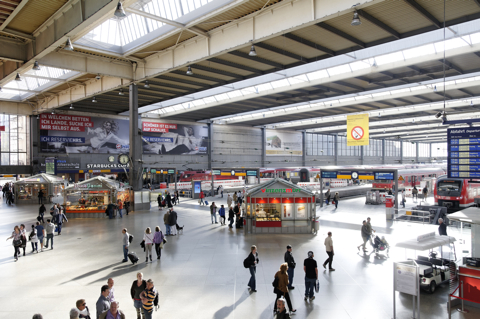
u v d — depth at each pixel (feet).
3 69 74.43
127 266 39.99
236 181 161.07
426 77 95.09
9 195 105.91
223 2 52.70
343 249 46.98
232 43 62.39
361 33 64.59
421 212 73.05
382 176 78.02
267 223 58.34
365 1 44.70
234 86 113.39
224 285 33.37
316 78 102.27
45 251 47.42
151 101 132.98
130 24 70.54
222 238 54.80
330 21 59.11
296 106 145.38
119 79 93.56
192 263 40.93
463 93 116.26
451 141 43.21
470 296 28.12
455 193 80.18
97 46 71.20
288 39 67.31
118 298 30.32
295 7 52.47
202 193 101.76
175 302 29.25
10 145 131.64
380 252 44.98
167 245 50.31
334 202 98.99
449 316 25.66
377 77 97.81
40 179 109.40
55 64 74.28
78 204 79.00
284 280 26.78
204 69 89.25
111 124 152.56
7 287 33.24
